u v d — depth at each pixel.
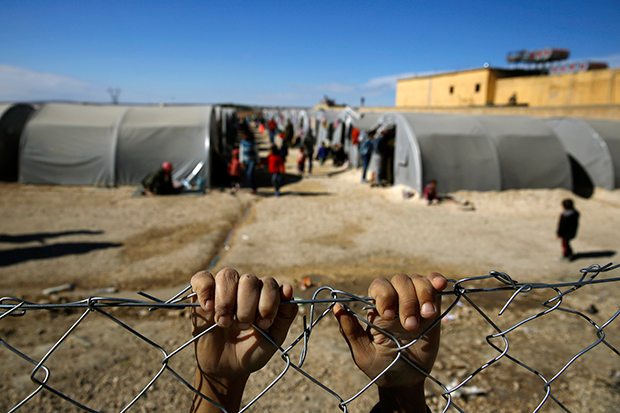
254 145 12.77
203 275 1.01
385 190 13.06
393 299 1.03
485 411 3.28
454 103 32.81
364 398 3.37
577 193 12.59
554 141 12.48
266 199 11.98
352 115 18.91
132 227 8.90
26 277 6.20
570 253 7.14
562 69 29.69
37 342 4.20
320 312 5.20
